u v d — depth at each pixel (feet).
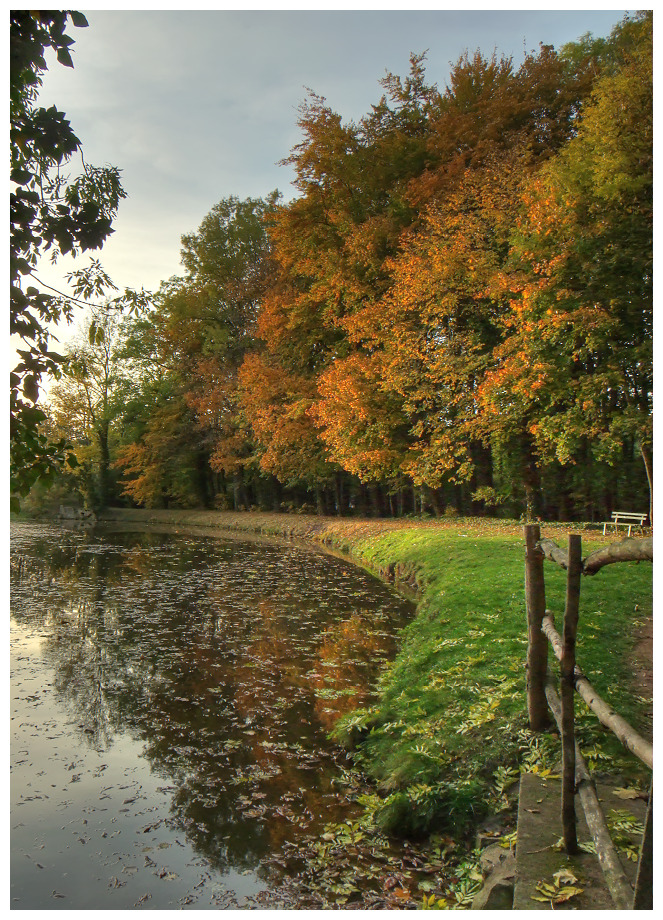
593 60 66.64
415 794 14.35
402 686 21.90
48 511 142.41
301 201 77.82
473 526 60.39
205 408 114.11
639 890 6.79
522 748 14.78
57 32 12.80
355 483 99.60
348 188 74.95
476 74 70.74
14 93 12.49
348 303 72.54
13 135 13.38
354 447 68.49
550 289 46.96
